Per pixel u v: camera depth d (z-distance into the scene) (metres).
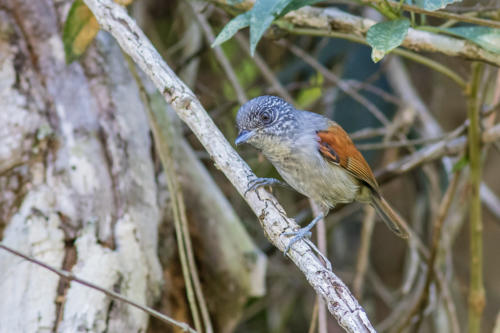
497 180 14.29
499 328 7.82
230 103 11.54
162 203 8.50
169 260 8.68
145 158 8.26
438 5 6.06
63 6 8.41
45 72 8.09
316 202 8.45
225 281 8.95
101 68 8.34
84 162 7.67
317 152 8.06
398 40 5.84
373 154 12.48
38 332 6.50
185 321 8.73
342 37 7.54
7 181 7.52
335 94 12.79
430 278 9.98
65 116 7.91
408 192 13.44
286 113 8.03
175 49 12.12
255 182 5.98
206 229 8.94
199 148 12.37
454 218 11.73
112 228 7.46
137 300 7.18
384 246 13.65
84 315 6.60
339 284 5.09
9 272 6.87
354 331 4.75
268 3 6.22
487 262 14.62
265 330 14.09
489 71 8.95
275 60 13.74
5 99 7.79
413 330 10.82
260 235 12.65
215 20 12.48
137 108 8.53
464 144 10.00
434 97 13.23
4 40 8.04
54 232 7.18
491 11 7.88
